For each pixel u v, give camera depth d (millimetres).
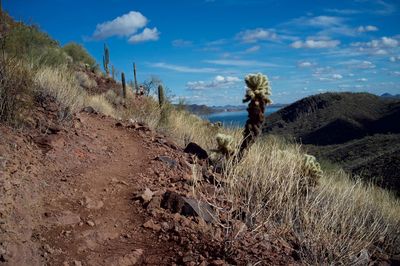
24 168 4426
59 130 6230
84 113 8984
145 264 3078
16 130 5383
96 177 5082
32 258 2885
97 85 17844
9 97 5457
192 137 9516
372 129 103250
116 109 13633
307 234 3984
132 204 4305
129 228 3719
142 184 5055
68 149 5773
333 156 53156
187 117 11852
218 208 3918
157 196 4277
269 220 4195
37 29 15703
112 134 7887
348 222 4664
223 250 3279
